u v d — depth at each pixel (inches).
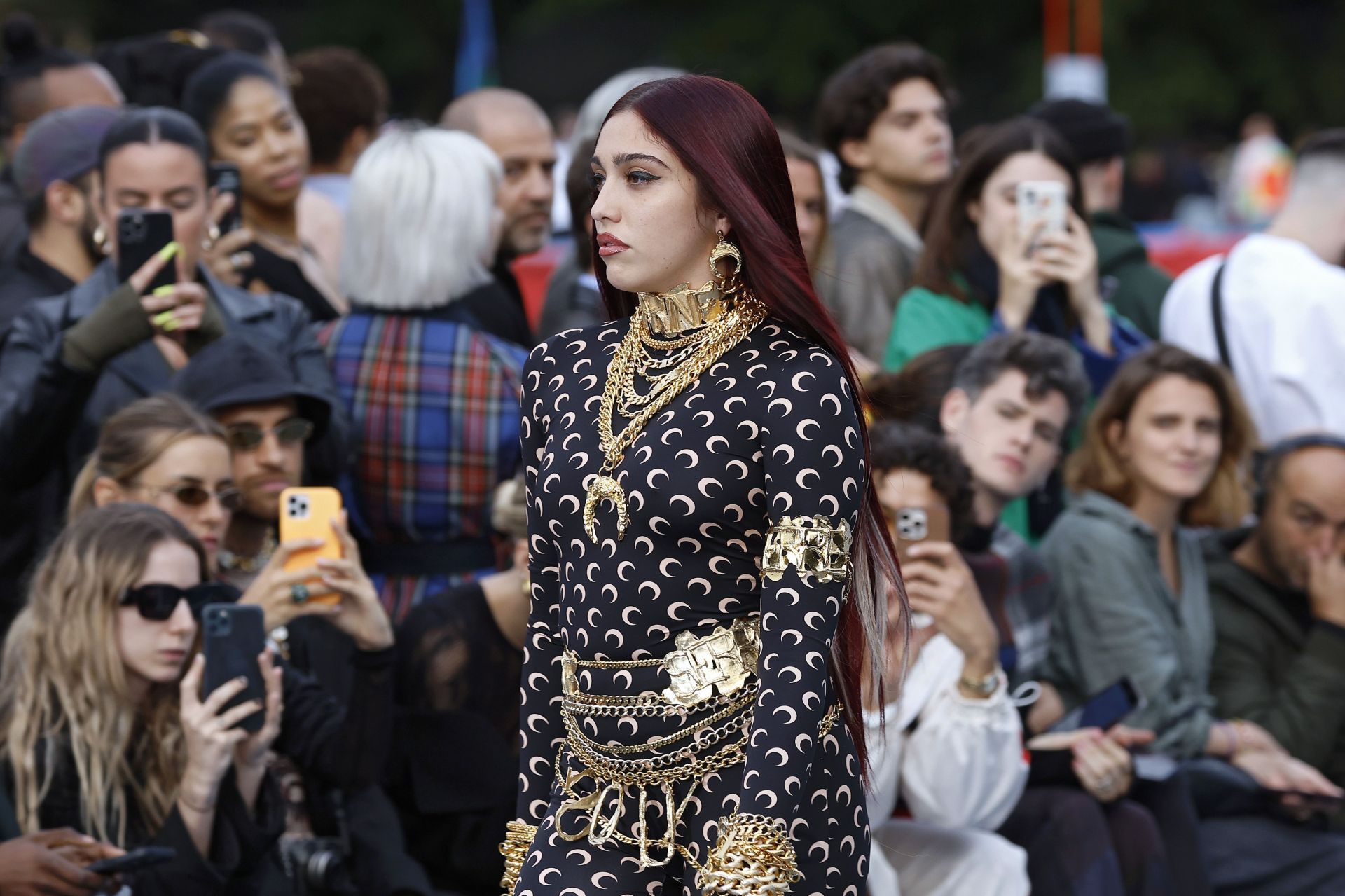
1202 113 2554.1
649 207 269.4
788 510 261.4
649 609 267.1
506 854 289.3
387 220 459.8
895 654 398.0
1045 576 482.6
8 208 538.3
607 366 280.5
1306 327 569.3
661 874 274.2
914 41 2549.2
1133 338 577.9
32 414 413.4
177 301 420.5
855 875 277.6
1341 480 493.4
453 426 456.8
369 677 395.5
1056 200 528.7
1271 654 506.0
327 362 463.2
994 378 468.8
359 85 638.5
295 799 402.3
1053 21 1989.4
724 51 2532.0
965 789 406.0
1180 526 524.7
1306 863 467.5
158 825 366.9
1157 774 446.0
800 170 538.9
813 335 272.2
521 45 2568.9
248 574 438.0
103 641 363.6
